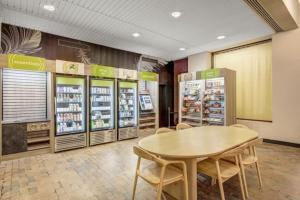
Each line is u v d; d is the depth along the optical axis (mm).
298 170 3318
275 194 2527
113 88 5465
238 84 6141
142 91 6949
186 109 6484
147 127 6730
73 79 4766
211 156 2076
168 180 1988
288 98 4902
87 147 4895
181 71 7891
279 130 5086
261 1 3270
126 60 6758
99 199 2443
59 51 5164
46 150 4367
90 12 3777
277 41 5031
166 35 5129
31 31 4691
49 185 2814
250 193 2555
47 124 4438
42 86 4980
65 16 3943
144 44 5930
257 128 5570
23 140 4094
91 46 5797
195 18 4098
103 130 5227
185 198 2074
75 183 2881
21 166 3572
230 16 4008
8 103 4500
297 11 4590
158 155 2078
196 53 7035
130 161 3857
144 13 3844
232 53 6312
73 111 4852
